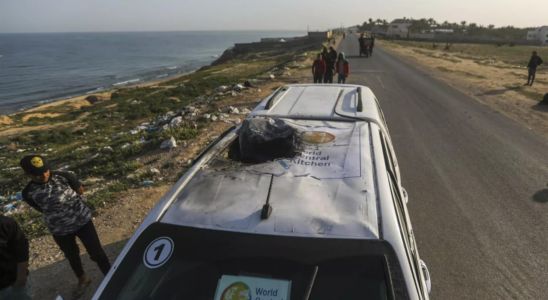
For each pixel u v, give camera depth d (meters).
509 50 55.50
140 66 84.00
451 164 6.67
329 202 2.18
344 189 2.28
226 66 41.44
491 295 3.48
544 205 5.10
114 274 2.01
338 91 4.33
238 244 1.99
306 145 2.87
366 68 22.08
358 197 2.21
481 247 4.21
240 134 3.27
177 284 1.95
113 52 144.75
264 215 2.07
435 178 6.08
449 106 11.46
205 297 1.91
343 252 1.91
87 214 3.44
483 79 17.52
